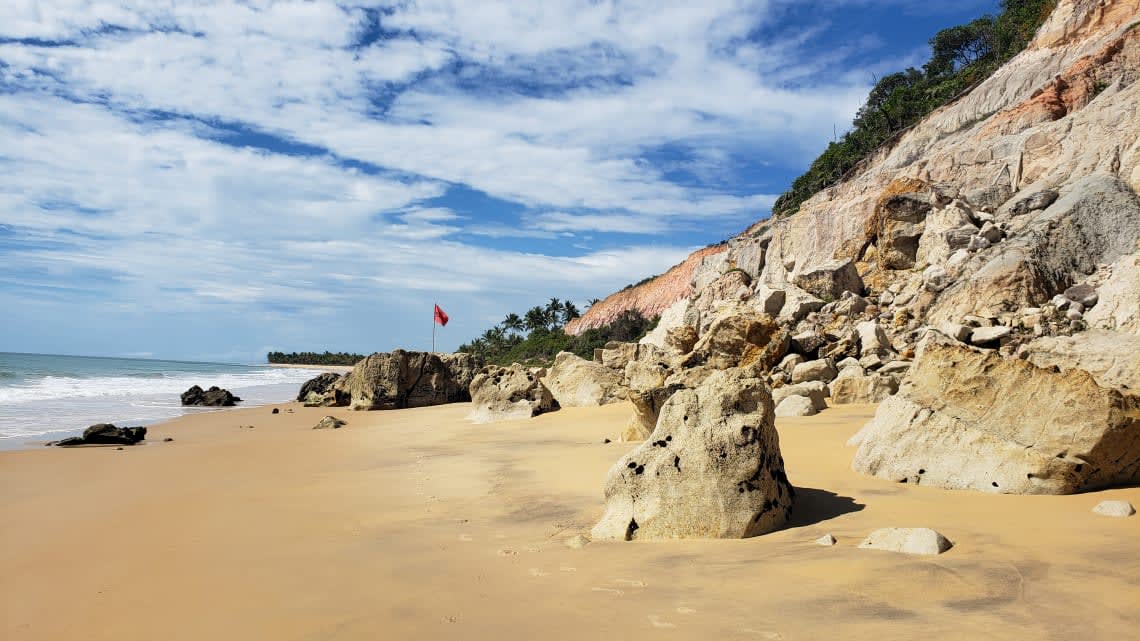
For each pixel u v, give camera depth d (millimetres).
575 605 4031
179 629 4078
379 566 5184
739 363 17422
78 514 7715
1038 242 17844
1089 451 5961
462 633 3701
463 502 7656
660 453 5965
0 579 5305
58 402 25906
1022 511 5469
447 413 21344
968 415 6824
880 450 7203
